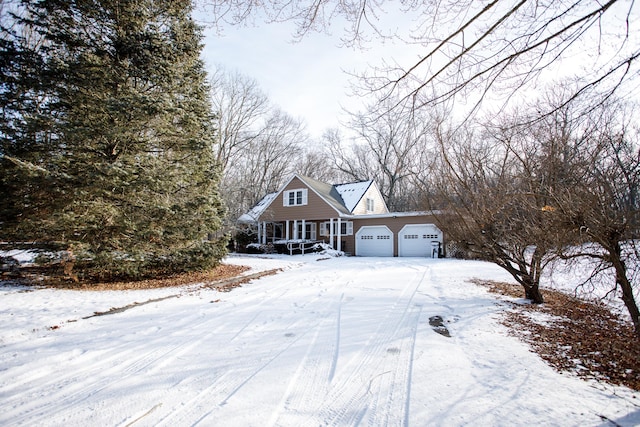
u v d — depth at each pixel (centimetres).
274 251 2272
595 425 254
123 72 914
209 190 1141
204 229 1039
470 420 263
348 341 454
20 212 850
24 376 346
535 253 650
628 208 373
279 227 2698
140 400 298
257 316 586
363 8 354
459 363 378
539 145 589
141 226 871
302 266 1420
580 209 392
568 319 569
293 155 3666
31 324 512
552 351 416
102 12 895
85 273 902
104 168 774
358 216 2142
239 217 2583
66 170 809
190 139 985
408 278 1051
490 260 739
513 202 608
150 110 850
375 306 662
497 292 814
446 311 622
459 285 916
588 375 345
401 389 317
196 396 305
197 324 536
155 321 551
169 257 995
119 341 452
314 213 2250
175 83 995
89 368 367
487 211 652
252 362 383
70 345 434
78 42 879
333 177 3938
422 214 1997
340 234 2258
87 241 841
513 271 714
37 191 817
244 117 2933
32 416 274
